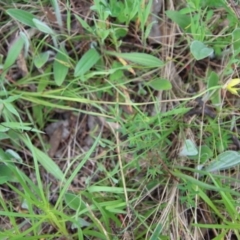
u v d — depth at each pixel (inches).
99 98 17.6
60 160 17.6
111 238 16.3
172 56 17.6
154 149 16.6
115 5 16.7
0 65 16.9
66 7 17.3
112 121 16.9
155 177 16.8
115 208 16.4
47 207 15.1
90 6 17.7
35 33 17.6
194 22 16.7
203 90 17.4
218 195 16.9
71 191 17.2
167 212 16.3
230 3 17.3
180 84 17.6
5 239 16.3
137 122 16.6
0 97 17.2
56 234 15.9
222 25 17.5
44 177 17.5
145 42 17.6
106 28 17.0
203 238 16.4
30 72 17.5
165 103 17.4
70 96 17.2
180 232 16.4
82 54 17.8
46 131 17.8
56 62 17.3
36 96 17.3
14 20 17.7
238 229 15.9
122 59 17.4
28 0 17.8
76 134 17.7
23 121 17.6
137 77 17.5
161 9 17.7
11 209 16.3
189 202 15.9
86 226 16.8
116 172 16.6
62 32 17.6
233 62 16.4
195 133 17.1
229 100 17.3
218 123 16.6
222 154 16.0
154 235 15.3
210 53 16.2
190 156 16.7
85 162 17.2
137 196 16.8
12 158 16.9
